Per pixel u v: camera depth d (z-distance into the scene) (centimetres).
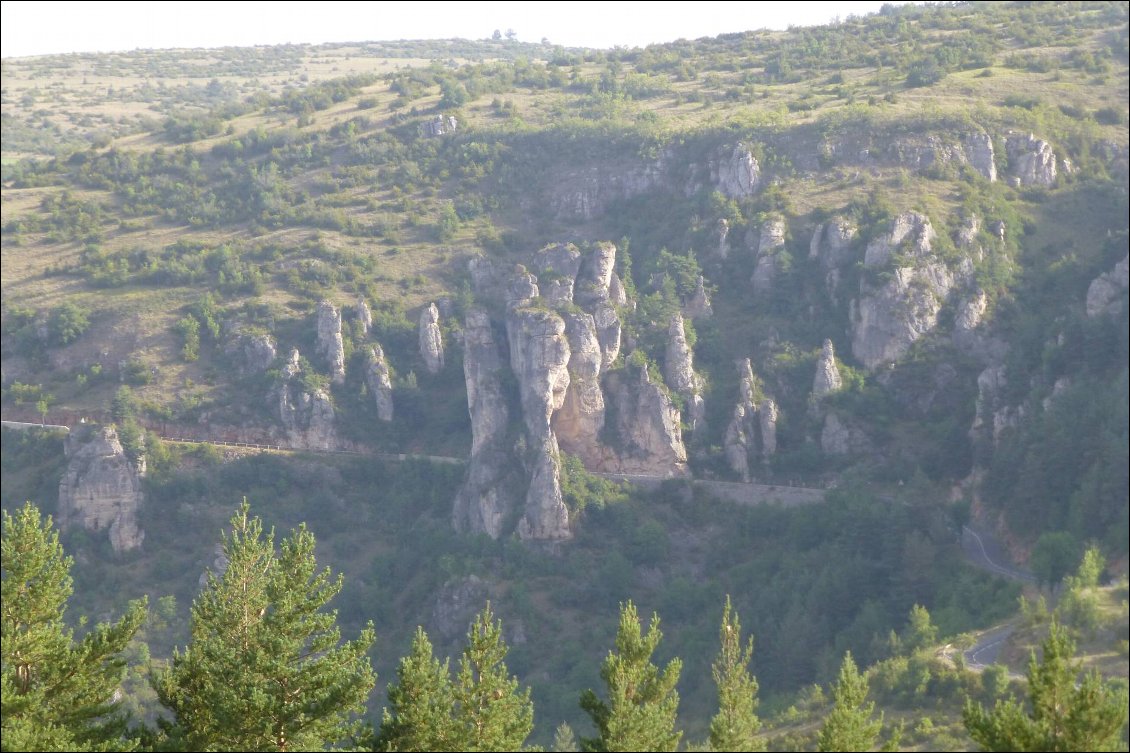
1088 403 14338
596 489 16188
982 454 15538
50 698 6769
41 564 6806
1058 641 5428
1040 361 16200
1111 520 12556
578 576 15138
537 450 16350
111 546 16162
